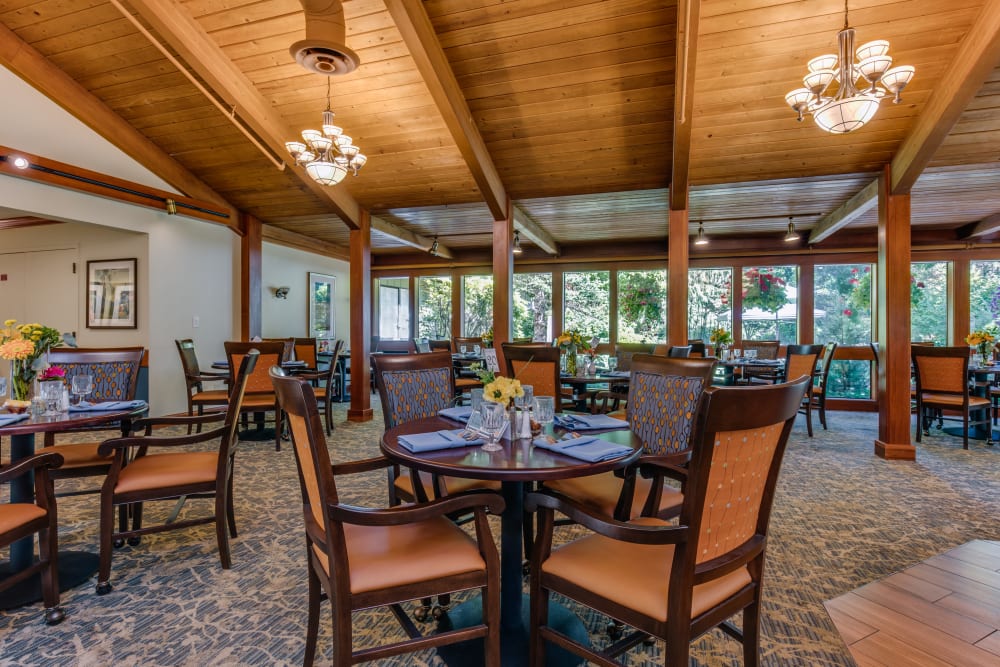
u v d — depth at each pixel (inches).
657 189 193.3
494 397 66.3
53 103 169.9
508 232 199.8
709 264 297.1
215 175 209.2
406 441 66.7
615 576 51.3
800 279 282.7
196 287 227.8
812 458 166.9
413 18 122.0
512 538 70.0
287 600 79.5
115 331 214.5
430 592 53.8
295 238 301.4
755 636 54.3
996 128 139.4
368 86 152.5
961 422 241.8
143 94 168.4
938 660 65.5
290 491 131.6
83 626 72.0
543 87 146.6
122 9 124.7
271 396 187.8
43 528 71.9
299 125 170.2
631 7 122.5
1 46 148.9
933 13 112.1
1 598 77.8
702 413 43.1
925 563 92.1
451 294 356.5
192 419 94.3
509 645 67.6
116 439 80.6
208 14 133.4
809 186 194.1
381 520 49.9
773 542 101.0
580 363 182.4
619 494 77.2
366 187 205.8
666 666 46.1
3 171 157.8
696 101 143.5
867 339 275.1
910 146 143.9
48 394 85.6
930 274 266.1
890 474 148.6
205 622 73.3
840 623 73.5
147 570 88.9
